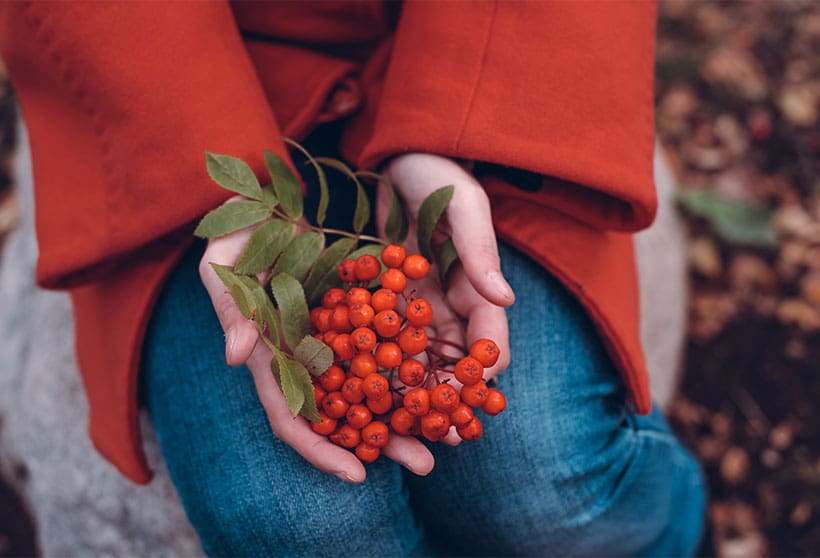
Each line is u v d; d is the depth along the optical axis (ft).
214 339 1.66
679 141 3.30
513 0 1.53
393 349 1.36
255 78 1.63
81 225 1.61
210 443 1.63
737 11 3.64
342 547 1.62
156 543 2.00
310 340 1.34
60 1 1.53
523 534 1.73
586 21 1.54
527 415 1.64
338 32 1.75
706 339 2.81
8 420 2.28
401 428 1.40
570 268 1.62
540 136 1.53
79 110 1.60
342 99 1.72
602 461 1.71
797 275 2.92
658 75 3.35
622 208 1.61
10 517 2.64
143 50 1.53
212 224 1.40
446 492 1.69
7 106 3.41
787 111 3.33
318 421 1.35
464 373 1.36
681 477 2.10
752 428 2.64
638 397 1.68
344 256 1.47
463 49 1.55
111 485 2.01
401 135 1.55
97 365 1.72
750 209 2.90
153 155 1.54
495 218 1.62
